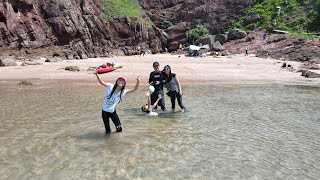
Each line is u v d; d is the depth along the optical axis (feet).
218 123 37.58
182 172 23.26
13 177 22.04
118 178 22.08
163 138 31.27
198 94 59.52
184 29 206.80
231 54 157.17
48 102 49.55
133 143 29.55
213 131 34.14
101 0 189.47
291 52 138.41
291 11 184.75
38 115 40.34
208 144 29.71
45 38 153.28
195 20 209.46
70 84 71.46
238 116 41.50
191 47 154.61
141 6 221.66
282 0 195.42
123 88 31.73
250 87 70.64
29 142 29.45
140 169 23.65
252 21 191.93
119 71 94.38
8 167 23.68
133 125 35.86
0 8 139.54
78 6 173.17
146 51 185.06
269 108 47.21
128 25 184.34
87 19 171.01
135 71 94.99
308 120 40.04
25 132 32.71
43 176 22.26
